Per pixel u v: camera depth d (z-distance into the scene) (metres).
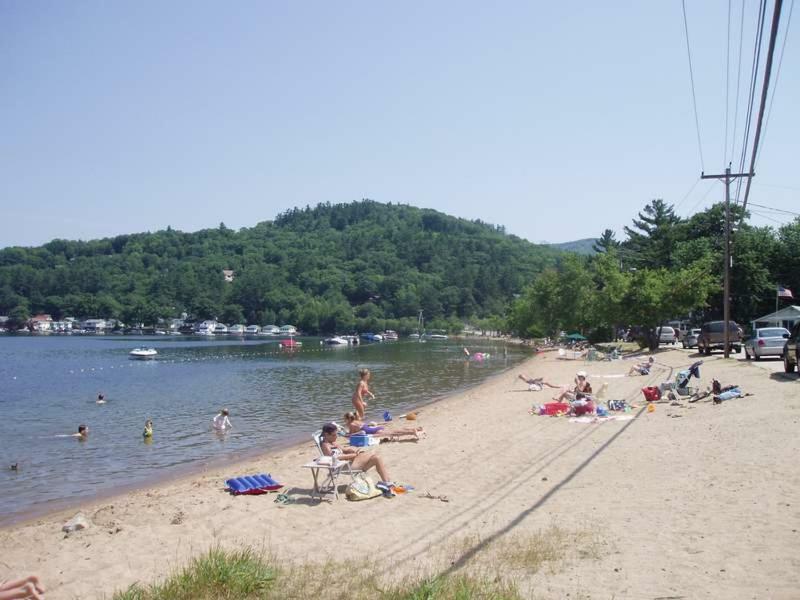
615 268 56.88
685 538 7.74
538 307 97.31
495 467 13.45
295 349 107.06
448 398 32.62
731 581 6.32
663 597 6.07
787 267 66.00
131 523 10.55
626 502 9.73
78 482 16.09
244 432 23.67
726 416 16.23
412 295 192.50
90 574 8.04
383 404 31.44
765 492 9.32
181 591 6.68
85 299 193.00
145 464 18.22
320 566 7.58
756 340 31.23
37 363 74.62
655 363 39.78
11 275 196.38
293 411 29.42
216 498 12.02
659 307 51.91
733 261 63.97
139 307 191.75
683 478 10.79
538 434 17.25
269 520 10.20
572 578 6.70
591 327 87.38
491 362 67.81
